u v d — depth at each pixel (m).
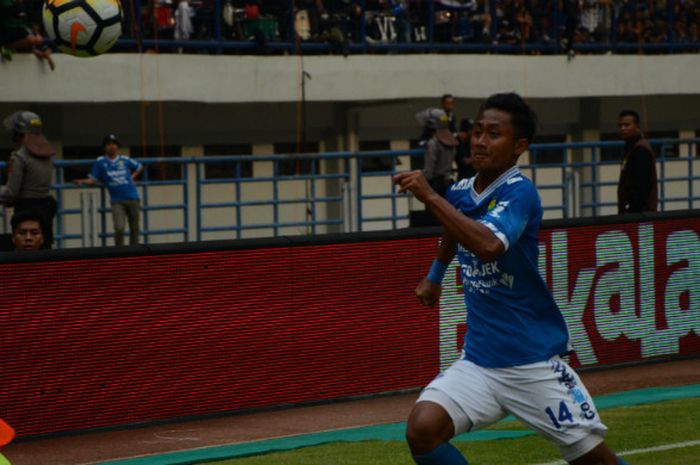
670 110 78.00
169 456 21.84
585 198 74.56
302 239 26.94
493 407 14.64
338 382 27.58
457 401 14.45
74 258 23.98
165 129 61.50
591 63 69.38
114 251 24.44
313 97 61.38
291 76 60.66
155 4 57.81
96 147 59.75
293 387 26.91
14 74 52.62
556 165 59.66
